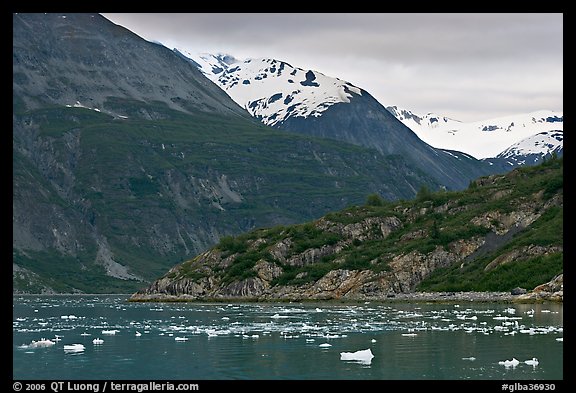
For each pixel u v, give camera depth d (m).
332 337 116.62
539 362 90.19
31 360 96.50
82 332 131.38
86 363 94.25
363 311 179.38
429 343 106.81
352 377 83.06
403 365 89.25
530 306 178.00
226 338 118.12
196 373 87.00
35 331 133.50
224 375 85.56
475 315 154.75
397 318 152.25
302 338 116.56
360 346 105.81
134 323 152.50
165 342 113.69
